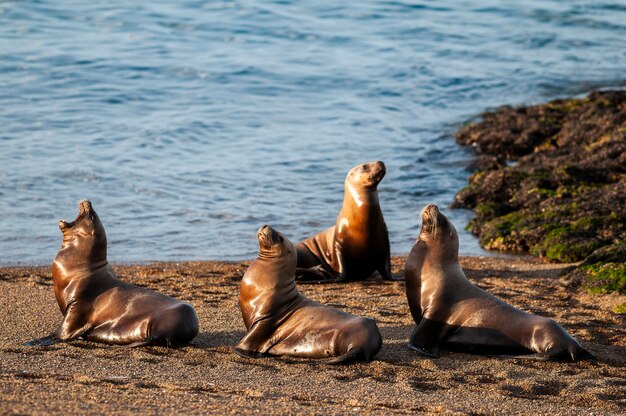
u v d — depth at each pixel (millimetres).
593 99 99688
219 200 72875
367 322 35781
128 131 90250
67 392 29219
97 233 38406
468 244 64000
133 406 27766
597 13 151250
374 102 105625
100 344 37375
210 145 87938
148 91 105250
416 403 30875
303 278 54500
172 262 57562
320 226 67375
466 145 90375
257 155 85375
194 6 145500
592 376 34938
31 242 60906
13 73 107938
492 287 50656
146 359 35062
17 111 94688
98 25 132375
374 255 54094
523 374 35000
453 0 158125
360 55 124812
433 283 38719
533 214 65812
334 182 78938
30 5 139125
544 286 50969
